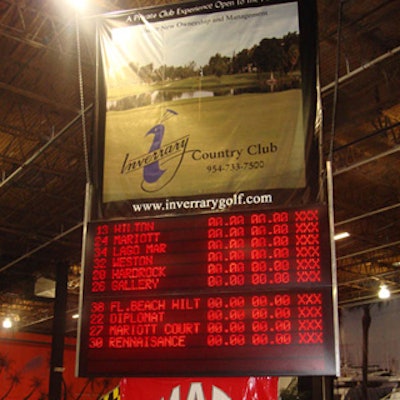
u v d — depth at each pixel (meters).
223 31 5.91
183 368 5.05
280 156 5.45
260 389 5.32
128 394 5.56
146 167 5.76
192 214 5.43
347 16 10.14
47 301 24.55
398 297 22.61
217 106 5.74
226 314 5.08
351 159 14.52
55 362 19.45
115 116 5.96
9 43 11.16
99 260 5.52
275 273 5.07
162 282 5.31
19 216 18.53
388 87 11.49
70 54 11.01
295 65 5.63
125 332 5.27
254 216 5.27
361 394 22.52
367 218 17.89
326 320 4.87
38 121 13.41
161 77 5.95
